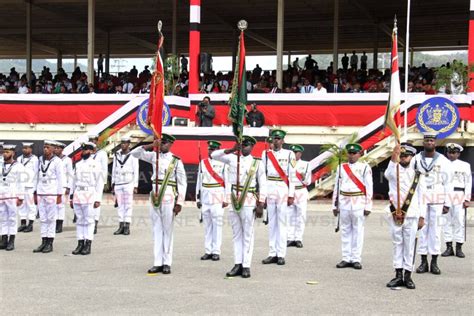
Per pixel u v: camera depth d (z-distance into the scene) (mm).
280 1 24938
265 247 13211
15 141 24688
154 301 8469
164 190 10328
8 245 12719
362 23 31344
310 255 12258
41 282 9633
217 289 9234
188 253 12414
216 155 10438
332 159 19953
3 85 30234
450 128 19844
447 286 9609
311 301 8531
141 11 31219
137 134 22859
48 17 32844
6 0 29641
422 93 21109
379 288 9398
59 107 24375
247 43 37188
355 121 21984
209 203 11805
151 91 10477
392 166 9539
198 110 22641
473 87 20922
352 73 26953
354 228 11008
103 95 24031
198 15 23703
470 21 21328
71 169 13727
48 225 12492
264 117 22625
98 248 12945
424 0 27641
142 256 12000
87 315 7746
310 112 22375
